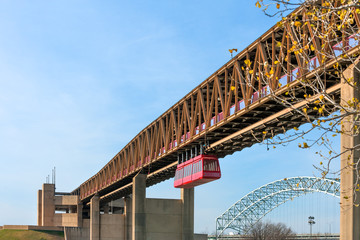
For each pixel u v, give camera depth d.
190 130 76.62
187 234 102.62
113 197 134.50
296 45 25.81
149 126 94.19
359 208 40.94
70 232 177.25
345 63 43.41
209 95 72.38
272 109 58.97
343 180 41.53
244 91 60.50
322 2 39.50
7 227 188.00
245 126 67.50
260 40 56.00
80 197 178.62
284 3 22.75
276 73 52.84
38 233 181.38
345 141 41.50
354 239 40.62
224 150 75.38
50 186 191.62
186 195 104.31
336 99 48.12
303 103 50.00
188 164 78.94
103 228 132.88
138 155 103.06
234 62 61.81
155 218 101.81
